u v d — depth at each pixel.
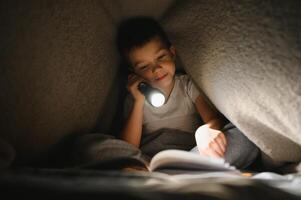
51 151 1.10
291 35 0.75
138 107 1.34
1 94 0.85
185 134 1.38
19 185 0.58
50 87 0.97
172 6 1.20
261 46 0.82
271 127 0.94
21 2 0.85
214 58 1.00
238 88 0.93
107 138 1.14
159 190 0.61
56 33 0.95
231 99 0.98
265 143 1.01
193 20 1.08
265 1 0.81
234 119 1.03
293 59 0.76
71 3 1.00
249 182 0.68
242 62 0.89
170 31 1.19
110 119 1.41
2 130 0.88
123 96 1.47
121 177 0.66
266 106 0.89
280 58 0.79
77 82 1.07
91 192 0.57
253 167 1.15
